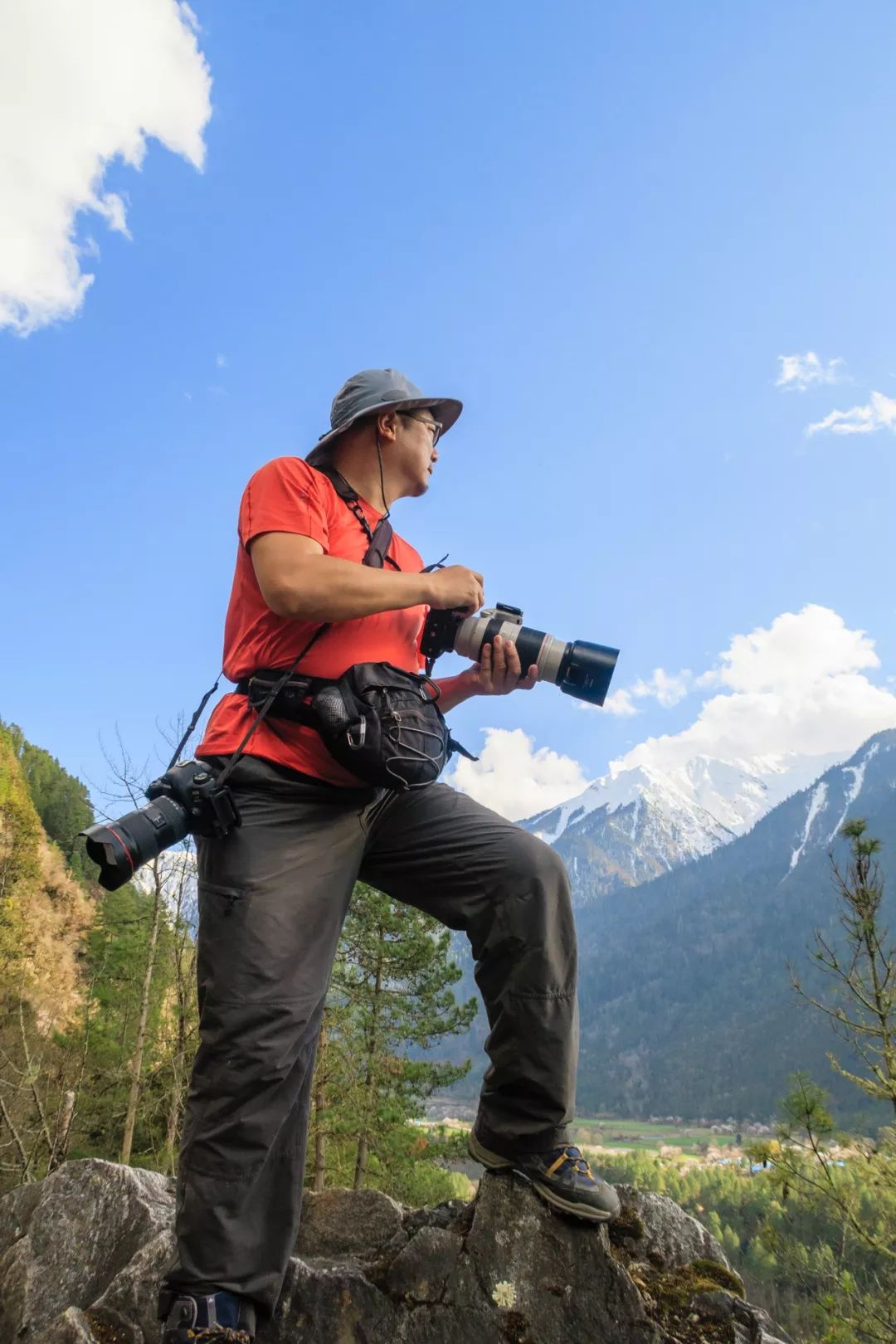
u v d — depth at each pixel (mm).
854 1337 5117
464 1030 15281
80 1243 2248
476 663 2373
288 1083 1747
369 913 14898
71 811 87188
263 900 1794
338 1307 1900
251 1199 1689
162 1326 1886
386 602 1861
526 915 1963
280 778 1874
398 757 1832
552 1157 1977
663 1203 2332
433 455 2373
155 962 15219
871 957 6191
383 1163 15453
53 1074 14852
